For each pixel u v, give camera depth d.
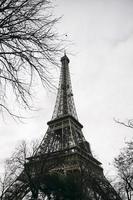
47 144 59.72
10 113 8.73
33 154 40.81
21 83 9.01
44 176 33.22
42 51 9.25
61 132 87.00
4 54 8.53
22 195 36.72
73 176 33.16
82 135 91.62
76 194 31.14
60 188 30.94
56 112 100.88
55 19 9.58
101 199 42.19
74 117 95.94
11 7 8.28
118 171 37.50
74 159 58.59
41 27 9.18
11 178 38.62
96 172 57.38
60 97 108.94
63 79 118.69
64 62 128.75
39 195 34.91
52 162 42.84
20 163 39.06
